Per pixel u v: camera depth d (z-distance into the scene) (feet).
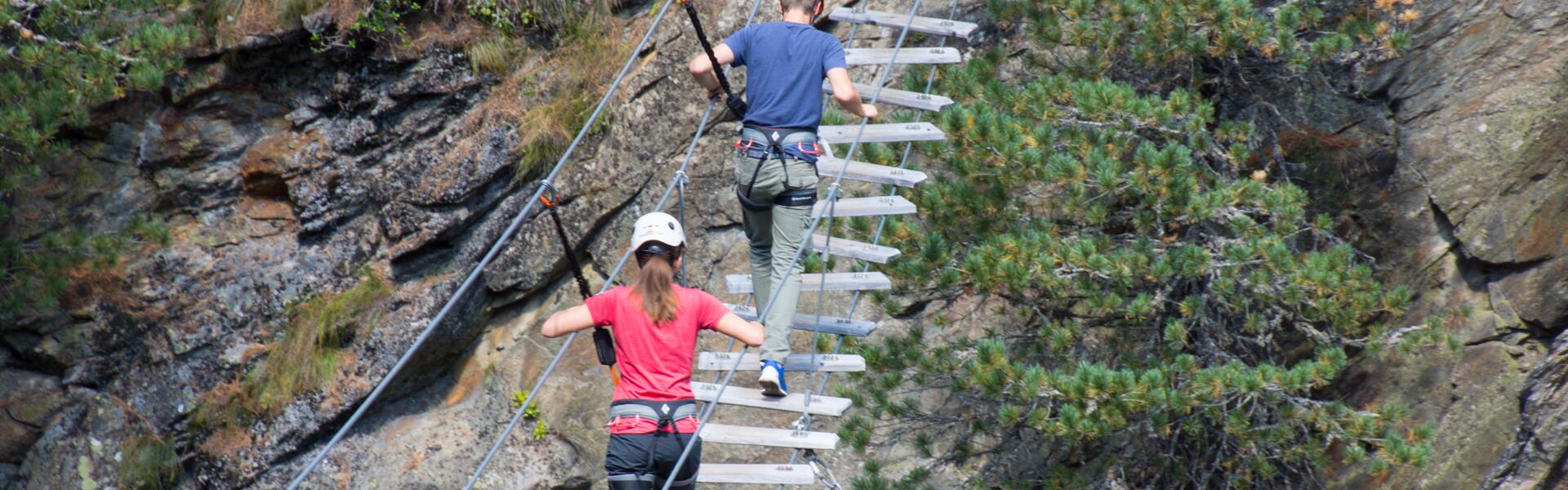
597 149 90.02
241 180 98.02
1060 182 65.72
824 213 50.88
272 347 94.79
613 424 45.24
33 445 95.96
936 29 62.13
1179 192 64.23
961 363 71.67
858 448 73.31
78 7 85.40
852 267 71.56
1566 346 70.13
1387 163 76.07
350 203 95.81
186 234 98.02
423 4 94.53
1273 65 76.95
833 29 87.81
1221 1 66.39
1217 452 73.26
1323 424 65.21
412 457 90.94
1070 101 68.74
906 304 83.10
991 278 65.05
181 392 94.84
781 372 50.29
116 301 96.37
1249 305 70.79
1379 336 68.39
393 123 94.68
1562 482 70.95
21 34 79.92
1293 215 66.39
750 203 51.44
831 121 70.85
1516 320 71.51
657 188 88.43
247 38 93.61
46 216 96.68
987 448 81.20
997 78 76.33
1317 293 65.10
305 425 92.07
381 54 93.66
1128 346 74.49
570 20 93.09
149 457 93.50
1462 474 72.23
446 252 93.81
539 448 89.20
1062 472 72.74
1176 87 71.05
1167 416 66.85
